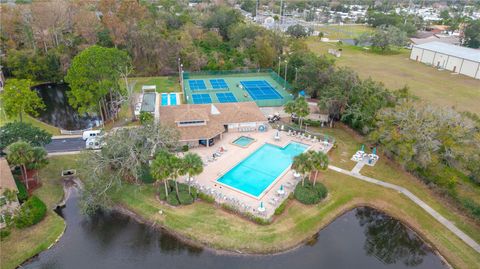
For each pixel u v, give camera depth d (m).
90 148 54.00
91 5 142.00
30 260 38.25
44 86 99.38
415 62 125.38
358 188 50.06
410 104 55.38
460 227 42.72
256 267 37.53
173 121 60.62
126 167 47.78
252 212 43.47
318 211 45.19
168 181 48.97
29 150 44.91
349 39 168.12
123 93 79.38
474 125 52.69
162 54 107.38
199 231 41.28
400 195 48.66
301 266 37.94
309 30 165.62
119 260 38.53
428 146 48.72
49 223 42.72
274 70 108.69
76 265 37.84
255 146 60.41
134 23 111.62
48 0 124.44
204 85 96.88
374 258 39.97
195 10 180.12
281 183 49.94
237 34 125.69
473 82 99.88
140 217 44.41
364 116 62.56
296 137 64.19
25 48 103.38
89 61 65.75
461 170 51.00
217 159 55.56
